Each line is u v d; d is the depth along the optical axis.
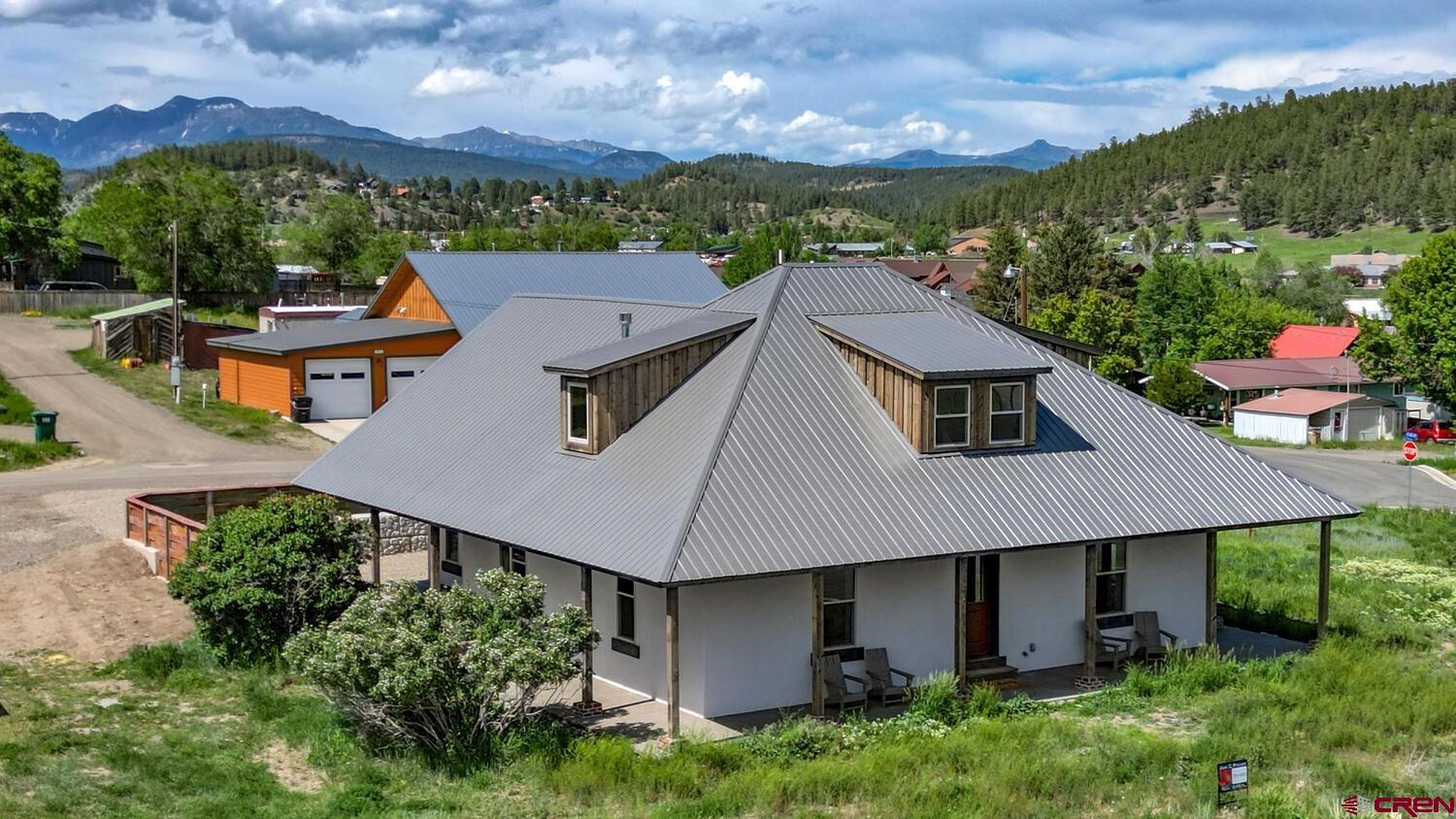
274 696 21.14
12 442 43.31
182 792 16.92
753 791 16.97
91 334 74.38
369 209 125.44
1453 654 25.33
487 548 25.81
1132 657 23.97
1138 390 85.19
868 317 25.05
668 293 56.50
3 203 100.94
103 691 21.30
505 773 17.88
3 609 25.83
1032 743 18.94
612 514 20.70
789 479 20.94
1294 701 21.34
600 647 22.69
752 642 20.78
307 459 44.84
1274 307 106.88
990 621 23.09
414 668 17.81
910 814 16.25
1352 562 34.81
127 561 29.62
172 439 47.19
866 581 21.61
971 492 21.95
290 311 68.38
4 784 16.64
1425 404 87.56
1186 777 17.95
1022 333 28.27
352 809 16.44
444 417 27.28
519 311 30.50
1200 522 22.84
